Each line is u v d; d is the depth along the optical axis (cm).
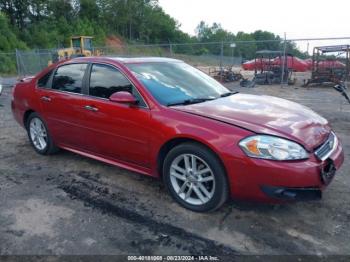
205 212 331
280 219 321
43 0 5822
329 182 315
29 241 291
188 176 336
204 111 339
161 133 341
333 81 1902
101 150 414
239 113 338
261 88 1844
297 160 290
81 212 338
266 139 294
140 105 363
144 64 416
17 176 434
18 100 531
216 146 305
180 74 430
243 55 3925
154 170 364
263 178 291
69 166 466
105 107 390
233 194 310
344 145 560
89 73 425
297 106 396
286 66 2119
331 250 275
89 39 3036
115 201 361
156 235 298
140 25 8412
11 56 3231
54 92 461
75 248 280
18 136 634
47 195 377
